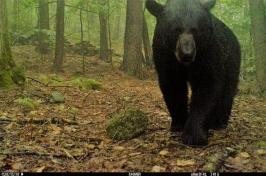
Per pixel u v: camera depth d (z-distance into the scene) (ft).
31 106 15.19
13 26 46.91
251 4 23.22
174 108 11.16
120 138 10.92
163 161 9.02
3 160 9.38
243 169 8.39
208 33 9.29
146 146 10.16
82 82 22.41
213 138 11.03
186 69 10.00
